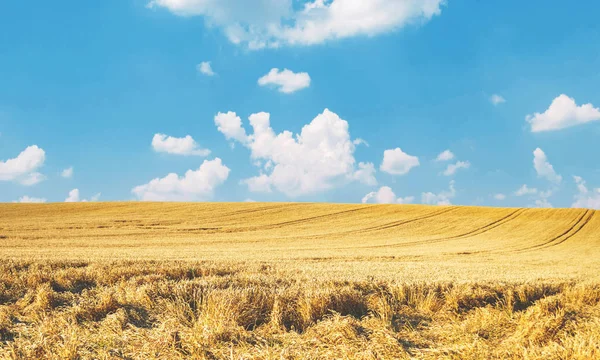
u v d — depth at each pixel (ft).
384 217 193.57
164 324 26.89
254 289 32.27
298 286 36.01
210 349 23.24
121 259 58.49
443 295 35.76
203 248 104.73
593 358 21.39
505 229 172.45
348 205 225.35
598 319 29.96
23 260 53.01
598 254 116.67
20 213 185.78
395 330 28.35
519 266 70.28
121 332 26.27
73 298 34.01
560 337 26.68
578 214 201.87
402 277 43.11
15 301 34.32
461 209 216.74
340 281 38.19
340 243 130.93
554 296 35.94
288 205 221.66
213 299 29.91
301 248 111.45
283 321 28.60
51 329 26.30
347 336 25.77
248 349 23.68
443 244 134.72
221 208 208.54
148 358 22.40
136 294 32.81
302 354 22.93
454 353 23.68
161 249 96.37
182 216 184.34
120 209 201.67
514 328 29.68
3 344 24.63
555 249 130.41
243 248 107.14
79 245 106.22
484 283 38.40
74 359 22.24
